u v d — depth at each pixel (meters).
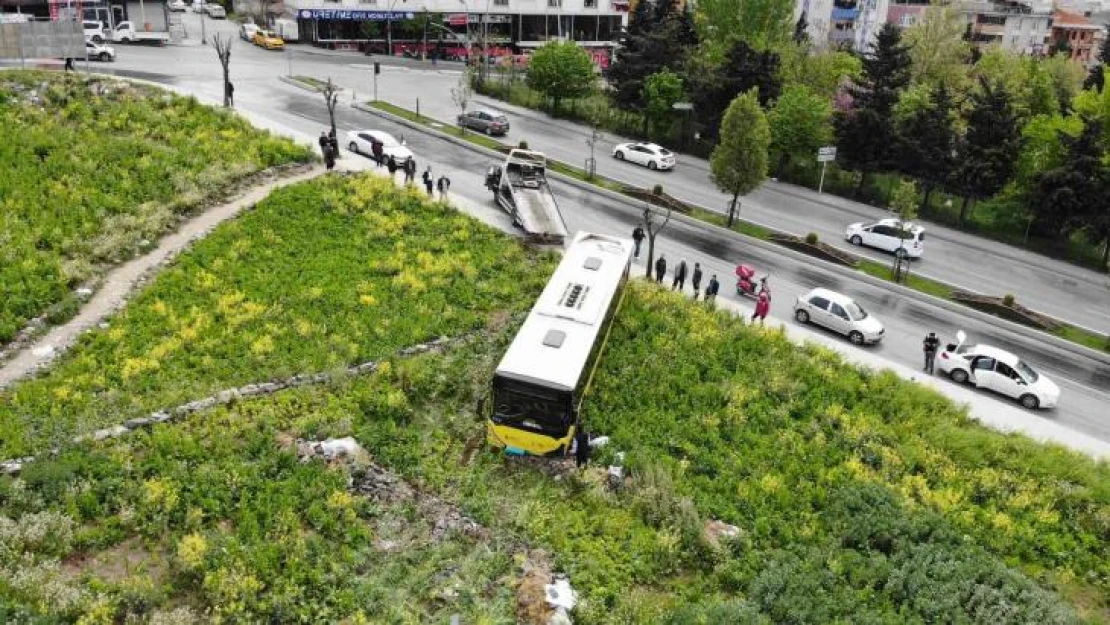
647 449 22.73
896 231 41.00
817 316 32.50
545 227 36.38
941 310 35.69
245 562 17.20
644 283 32.69
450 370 25.47
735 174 41.34
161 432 20.62
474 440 22.80
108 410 21.59
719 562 19.20
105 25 67.31
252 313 27.00
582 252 28.92
